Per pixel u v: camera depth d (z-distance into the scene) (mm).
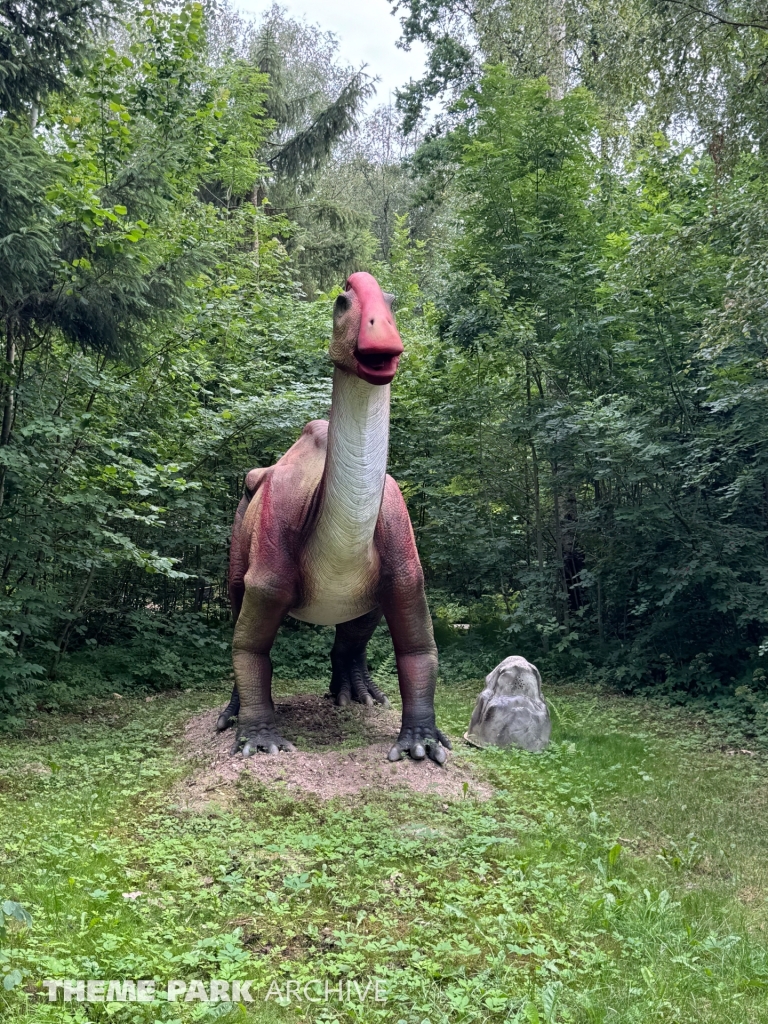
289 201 18781
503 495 10547
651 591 9102
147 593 10531
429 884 3854
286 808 4684
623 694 8672
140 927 3373
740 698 7809
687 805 5332
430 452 10898
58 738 6477
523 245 9922
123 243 6629
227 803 4754
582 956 3270
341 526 4953
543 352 9648
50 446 7207
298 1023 2850
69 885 3662
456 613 11359
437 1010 2902
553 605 10016
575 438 8969
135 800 4957
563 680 9195
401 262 15836
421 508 11352
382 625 10336
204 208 12266
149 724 6926
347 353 4559
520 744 6195
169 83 8805
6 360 6906
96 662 8812
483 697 6438
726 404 7539
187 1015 2822
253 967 3152
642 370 9039
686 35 8414
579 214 10383
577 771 5840
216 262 7875
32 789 5098
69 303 6637
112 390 7910
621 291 8375
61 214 6430
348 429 4766
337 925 3500
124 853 4098
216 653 9742
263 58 17656
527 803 5023
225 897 3670
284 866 4008
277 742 5457
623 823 4938
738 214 7199
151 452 8383
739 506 8547
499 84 10656
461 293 10531
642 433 8680
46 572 8117
